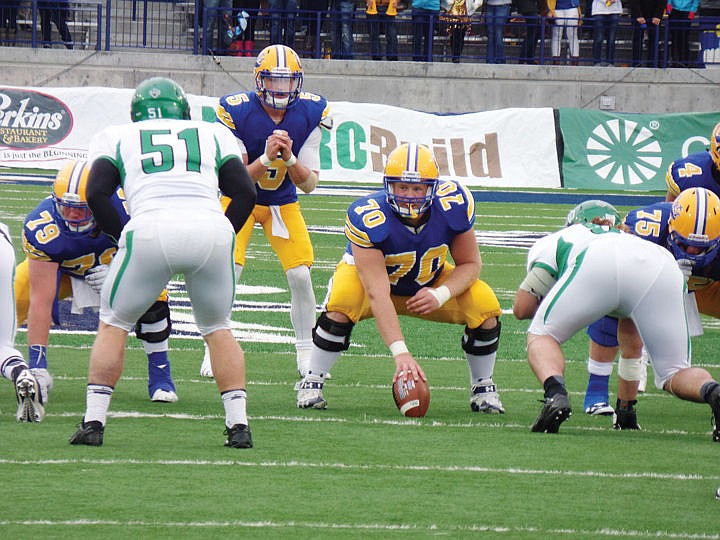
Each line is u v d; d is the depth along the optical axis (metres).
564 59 76.50
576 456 17.06
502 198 62.34
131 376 23.75
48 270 20.48
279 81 23.95
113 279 16.16
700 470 16.39
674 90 76.94
